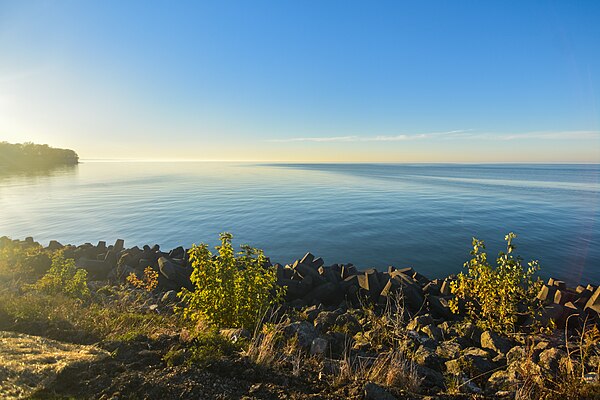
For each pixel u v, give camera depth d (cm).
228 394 374
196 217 4112
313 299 1334
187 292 747
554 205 5425
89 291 1032
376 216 4266
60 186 8131
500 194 7250
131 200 5725
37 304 683
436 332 786
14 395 341
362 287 1371
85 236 3142
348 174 17600
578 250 2692
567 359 502
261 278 711
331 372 466
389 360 527
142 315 757
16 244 1817
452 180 12506
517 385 458
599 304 1043
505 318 805
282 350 526
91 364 422
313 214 4412
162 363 440
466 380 512
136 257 1619
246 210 4722
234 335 560
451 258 2497
